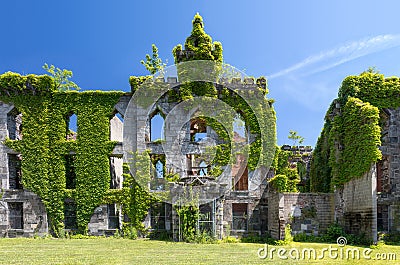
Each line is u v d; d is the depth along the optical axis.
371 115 26.03
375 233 24.61
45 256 18.92
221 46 31.25
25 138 29.67
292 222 27.59
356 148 26.89
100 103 30.22
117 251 20.80
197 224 25.59
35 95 30.08
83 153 29.62
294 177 31.73
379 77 29.64
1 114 29.83
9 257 18.59
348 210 27.56
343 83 30.36
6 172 29.34
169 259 18.19
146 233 28.25
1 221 28.78
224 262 17.45
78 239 27.20
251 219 28.61
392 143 28.88
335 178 28.59
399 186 28.27
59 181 29.34
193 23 31.22
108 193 29.11
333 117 30.70
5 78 29.50
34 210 29.06
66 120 30.75
